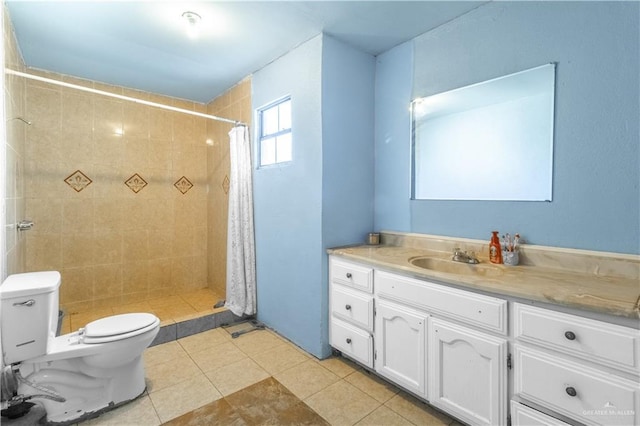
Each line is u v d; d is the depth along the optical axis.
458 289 1.46
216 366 2.12
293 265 2.43
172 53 2.45
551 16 1.59
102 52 2.43
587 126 1.49
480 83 1.88
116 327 1.72
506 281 1.36
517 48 1.72
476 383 1.40
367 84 2.44
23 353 1.48
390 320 1.78
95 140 3.01
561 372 1.14
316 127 2.20
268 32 2.14
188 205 3.61
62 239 2.87
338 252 2.09
